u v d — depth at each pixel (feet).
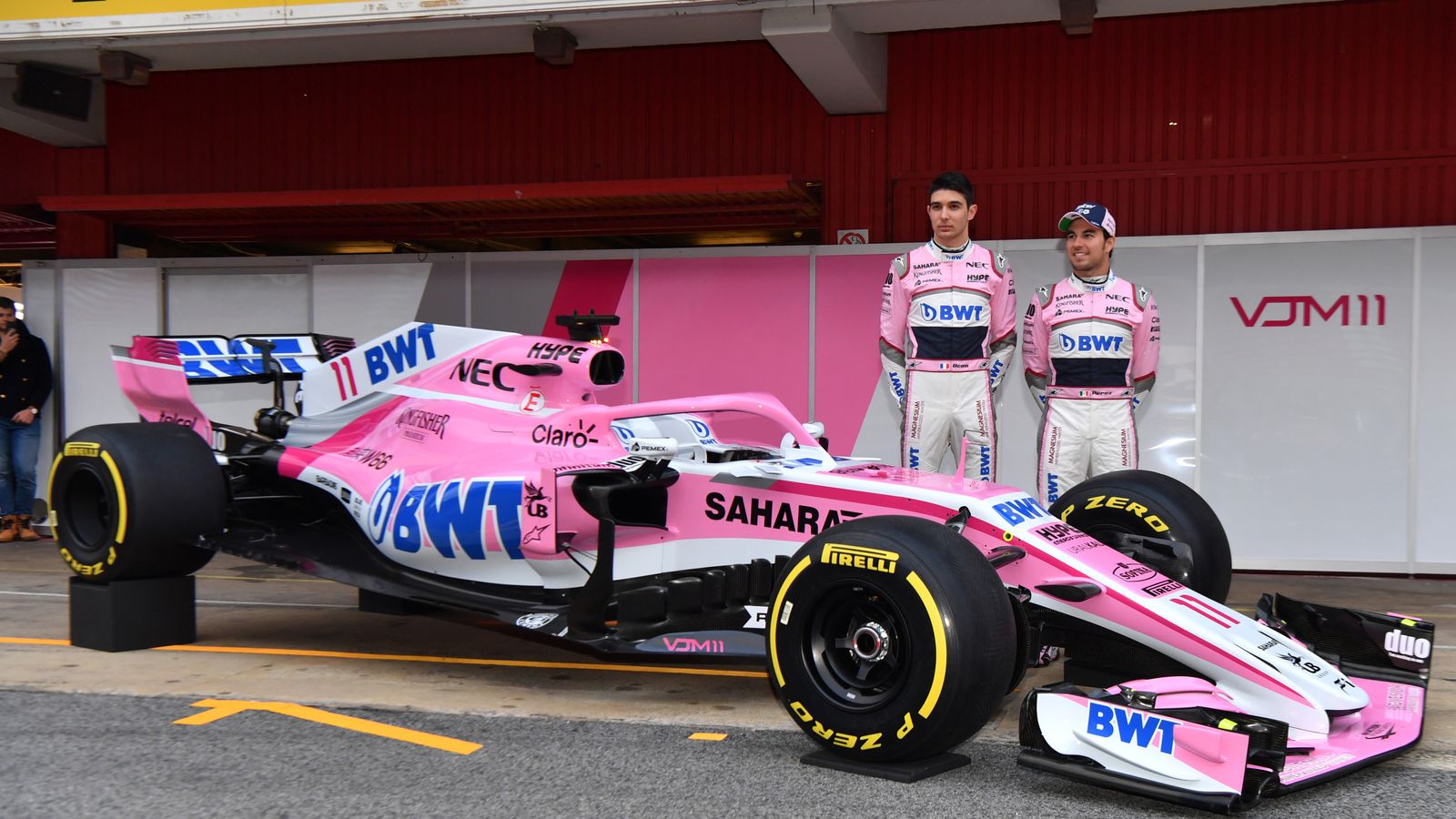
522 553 13.56
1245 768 8.69
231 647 16.19
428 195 25.98
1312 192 25.23
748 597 12.60
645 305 26.86
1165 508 13.76
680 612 12.25
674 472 13.17
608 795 9.73
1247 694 10.33
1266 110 25.45
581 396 14.23
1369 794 9.82
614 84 29.27
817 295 25.82
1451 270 22.82
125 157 32.40
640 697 13.34
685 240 32.99
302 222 30.81
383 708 12.71
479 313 27.94
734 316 26.32
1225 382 23.95
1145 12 23.36
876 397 25.52
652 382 26.81
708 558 13.03
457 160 30.25
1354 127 25.02
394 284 28.50
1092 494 14.26
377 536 14.89
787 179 24.61
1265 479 23.81
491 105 29.99
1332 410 23.45
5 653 15.67
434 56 28.25
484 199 25.90
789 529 12.48
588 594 12.50
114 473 15.43
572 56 25.46
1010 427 24.94
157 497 15.43
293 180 31.24
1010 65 26.89
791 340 25.99
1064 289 16.85
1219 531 13.87
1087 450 16.78
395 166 30.63
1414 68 24.70
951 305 16.76
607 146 29.35
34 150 32.96
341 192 26.45
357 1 22.00
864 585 10.00
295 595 21.02
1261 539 23.86
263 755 10.90
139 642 15.96
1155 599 11.03
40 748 11.12
